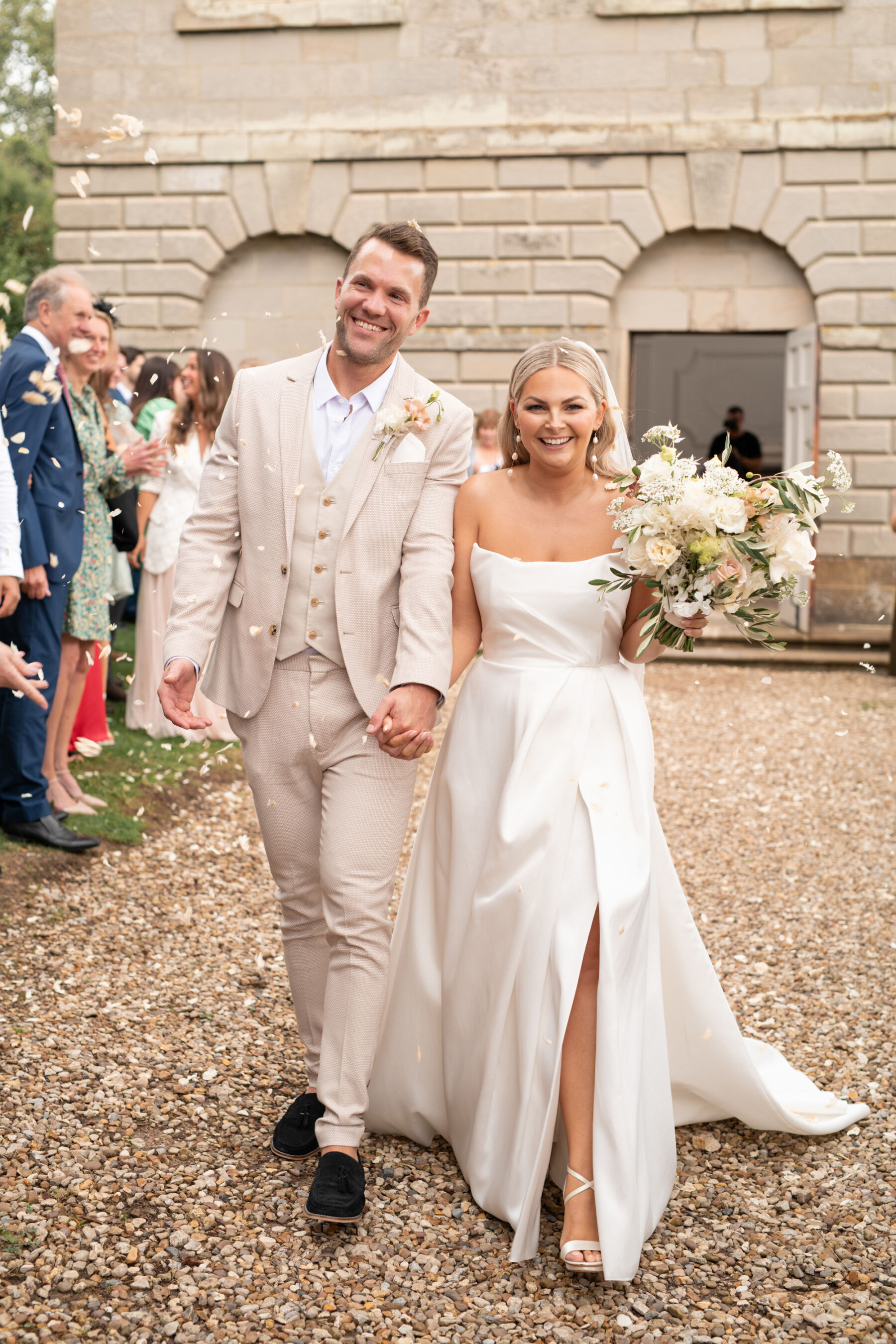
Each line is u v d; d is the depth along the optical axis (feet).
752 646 35.70
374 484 8.71
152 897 14.40
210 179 37.81
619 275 36.99
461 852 9.00
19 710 14.64
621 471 9.21
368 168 37.40
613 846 8.45
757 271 37.17
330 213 37.55
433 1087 9.43
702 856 17.30
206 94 37.63
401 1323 7.41
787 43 35.76
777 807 19.81
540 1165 7.97
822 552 37.17
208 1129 9.52
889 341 36.09
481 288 37.29
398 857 8.80
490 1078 8.59
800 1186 9.18
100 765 18.63
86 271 38.37
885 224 35.88
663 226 36.70
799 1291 7.88
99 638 16.17
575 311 37.09
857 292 36.19
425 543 8.80
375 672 8.71
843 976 13.01
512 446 9.39
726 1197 9.02
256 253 38.58
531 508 9.05
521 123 36.65
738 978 12.94
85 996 11.66
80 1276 7.65
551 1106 8.03
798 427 37.17
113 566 22.27
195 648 8.63
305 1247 8.10
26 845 14.93
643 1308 7.65
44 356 14.43
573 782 8.58
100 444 16.11
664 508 8.11
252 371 9.12
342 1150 8.32
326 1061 8.49
